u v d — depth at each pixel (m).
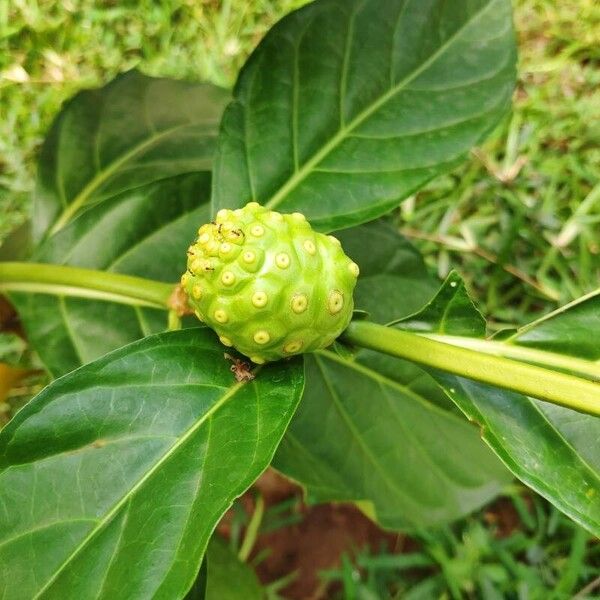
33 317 0.23
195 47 0.41
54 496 0.16
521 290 0.36
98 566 0.15
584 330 0.16
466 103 0.21
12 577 0.15
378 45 0.21
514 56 0.21
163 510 0.15
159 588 0.14
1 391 0.26
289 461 0.26
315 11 0.20
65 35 0.41
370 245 0.26
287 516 0.37
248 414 0.16
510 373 0.15
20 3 0.41
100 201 0.25
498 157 0.39
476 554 0.33
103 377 0.16
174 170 0.28
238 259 0.15
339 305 0.15
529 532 0.35
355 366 0.26
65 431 0.16
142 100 0.27
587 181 0.38
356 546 0.36
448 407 0.26
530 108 0.39
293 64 0.21
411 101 0.21
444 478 0.27
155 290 0.21
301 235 0.15
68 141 0.27
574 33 0.40
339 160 0.21
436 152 0.21
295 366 0.17
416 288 0.26
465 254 0.37
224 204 0.20
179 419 0.16
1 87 0.40
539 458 0.16
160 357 0.17
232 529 0.35
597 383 0.15
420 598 0.33
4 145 0.39
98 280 0.21
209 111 0.28
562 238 0.36
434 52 0.21
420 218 0.38
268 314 0.15
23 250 0.29
